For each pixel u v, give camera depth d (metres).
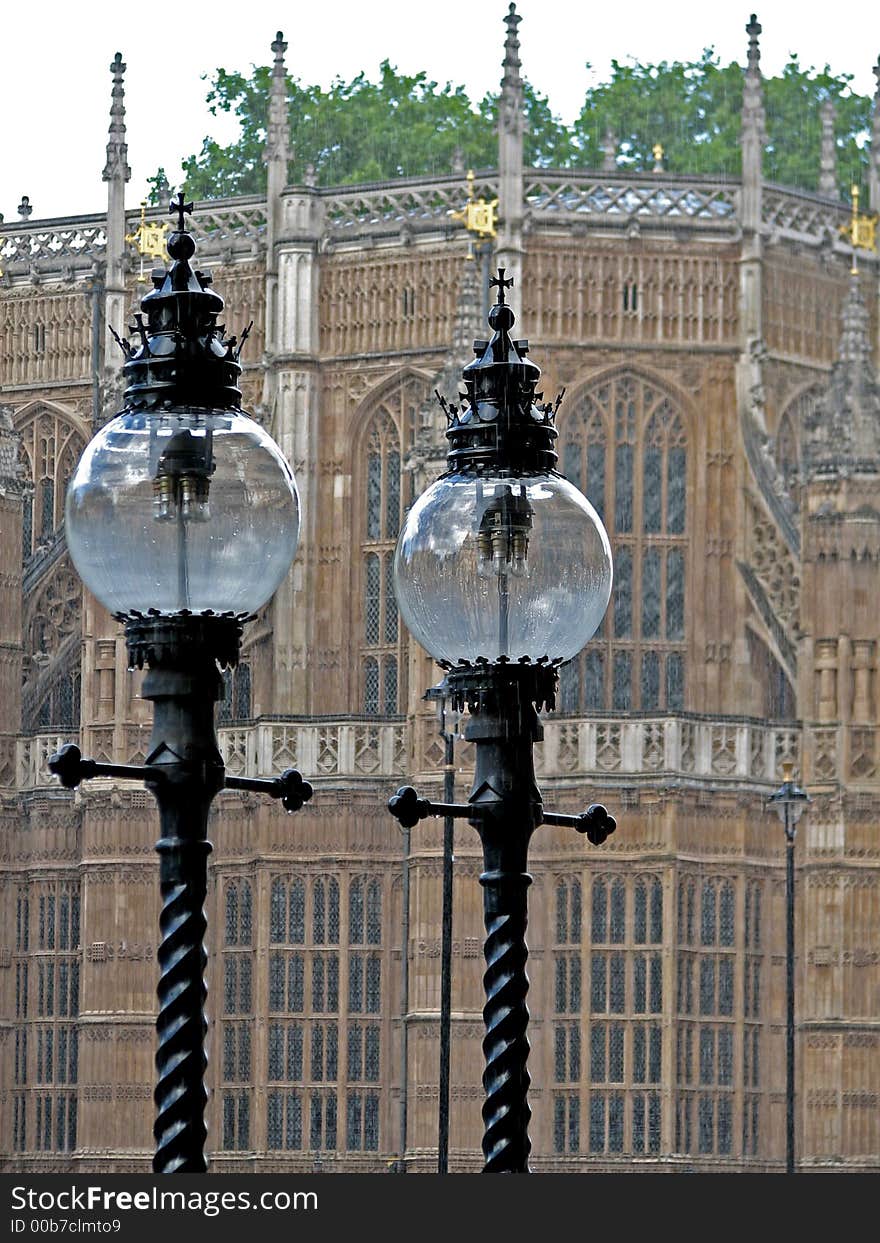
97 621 135.00
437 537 30.89
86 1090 133.25
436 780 128.88
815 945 127.62
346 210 138.50
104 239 145.25
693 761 127.88
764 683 134.50
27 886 138.12
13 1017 138.12
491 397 31.55
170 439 27.91
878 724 127.88
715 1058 127.69
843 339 130.88
